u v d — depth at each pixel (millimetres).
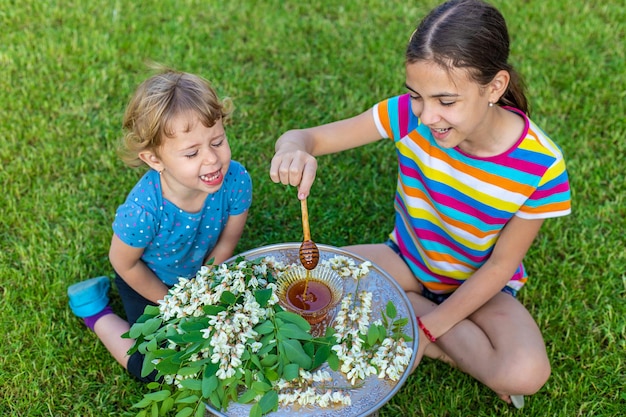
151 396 1696
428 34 1719
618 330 2529
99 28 3936
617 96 3551
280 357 1620
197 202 2197
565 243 2867
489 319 2248
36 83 3531
